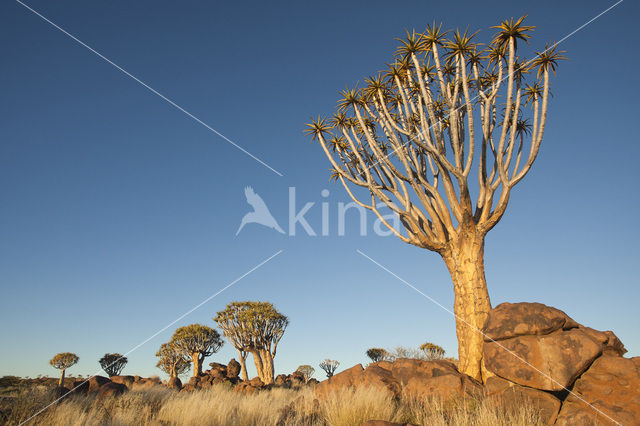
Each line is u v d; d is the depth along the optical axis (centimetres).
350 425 744
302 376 3166
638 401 626
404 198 1158
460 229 1052
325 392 1056
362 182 1233
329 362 3012
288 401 1223
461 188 994
